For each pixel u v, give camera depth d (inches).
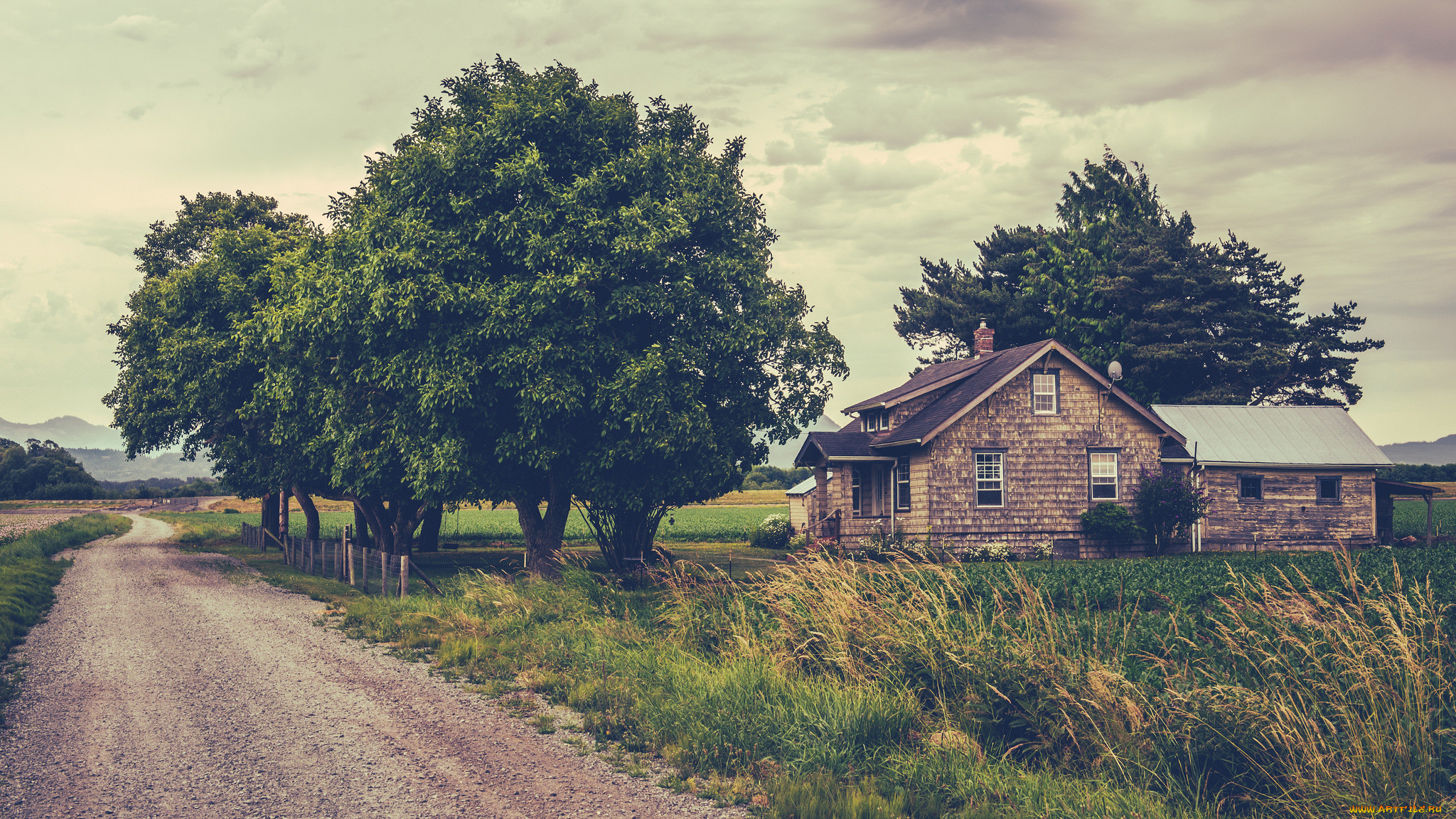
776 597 470.9
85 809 257.9
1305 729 270.1
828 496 1381.6
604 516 1007.0
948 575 430.0
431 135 825.5
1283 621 350.3
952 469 1129.4
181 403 1144.2
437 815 254.4
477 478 792.3
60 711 378.3
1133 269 1792.6
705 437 759.1
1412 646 301.1
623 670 424.2
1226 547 1237.7
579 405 724.0
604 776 291.3
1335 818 233.8
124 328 1343.5
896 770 279.1
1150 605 605.3
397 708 383.6
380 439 851.4
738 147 915.4
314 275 851.4
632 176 773.9
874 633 394.0
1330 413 1371.8
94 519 2534.5
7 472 5206.7
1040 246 2194.9
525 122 761.0
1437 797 236.5
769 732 313.0
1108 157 2169.0
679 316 784.9
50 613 700.0
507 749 321.4
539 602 607.8
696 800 268.7
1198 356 1713.8
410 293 694.5
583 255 734.5
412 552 1453.0
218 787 278.5
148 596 821.2
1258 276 1924.2
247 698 402.3
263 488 1343.5
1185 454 1252.5
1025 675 331.9
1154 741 290.4
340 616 678.5
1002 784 268.1
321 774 292.5
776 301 828.6
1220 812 258.1
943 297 2321.6
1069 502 1162.0
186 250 1419.8
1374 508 1277.1
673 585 563.5
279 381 903.1
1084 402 1176.8
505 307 698.8
